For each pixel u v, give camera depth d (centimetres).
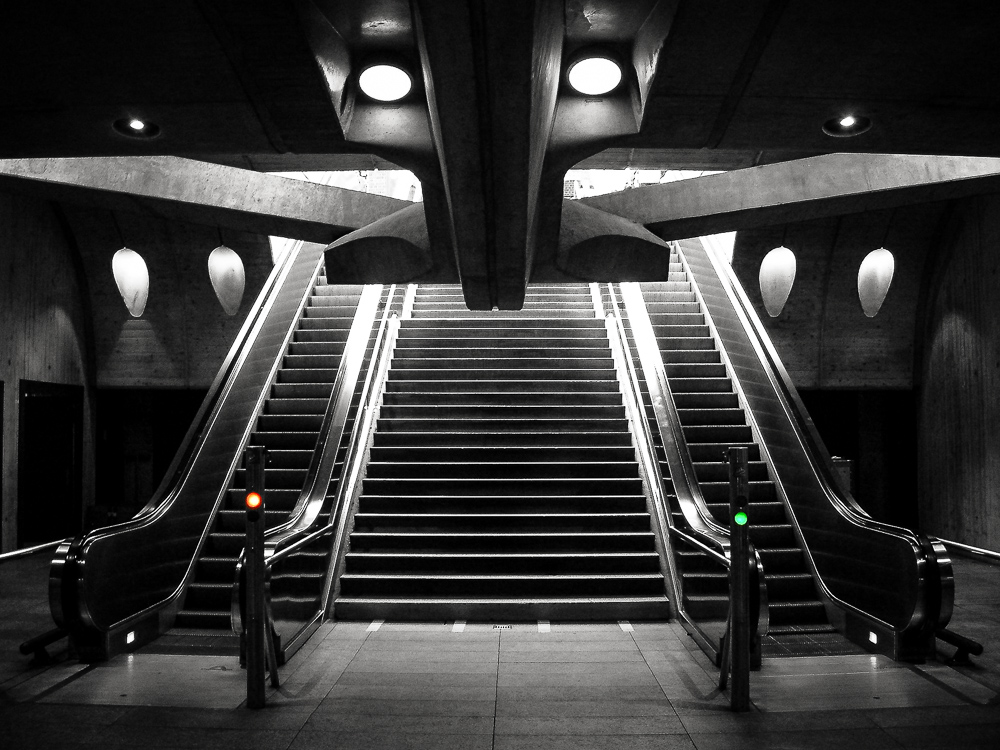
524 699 468
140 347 1209
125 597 601
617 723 431
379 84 448
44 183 611
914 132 468
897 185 600
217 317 1204
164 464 1327
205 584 696
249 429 880
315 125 451
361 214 687
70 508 1171
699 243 1295
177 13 342
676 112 436
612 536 729
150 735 414
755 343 988
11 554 687
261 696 454
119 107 433
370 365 941
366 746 400
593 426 907
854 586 634
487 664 539
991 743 404
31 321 1051
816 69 390
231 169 664
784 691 487
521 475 824
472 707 455
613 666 534
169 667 541
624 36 423
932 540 561
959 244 1056
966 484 1040
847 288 1162
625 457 851
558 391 977
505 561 707
